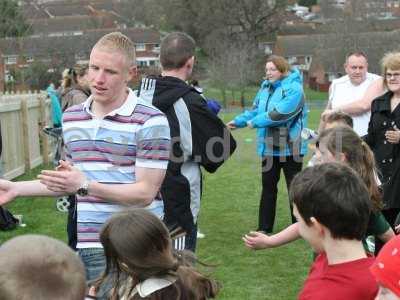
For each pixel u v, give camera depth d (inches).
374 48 2005.4
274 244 155.7
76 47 1557.6
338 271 114.6
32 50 1535.4
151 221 116.6
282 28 2768.2
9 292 72.7
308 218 118.0
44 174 139.8
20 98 542.9
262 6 2267.5
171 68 194.7
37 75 1518.2
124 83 149.3
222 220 357.7
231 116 1119.6
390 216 236.4
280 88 299.4
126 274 118.7
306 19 3100.4
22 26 1507.1
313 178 117.6
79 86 329.7
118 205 147.4
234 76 1994.3
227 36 2236.7
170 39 195.5
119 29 2288.4
